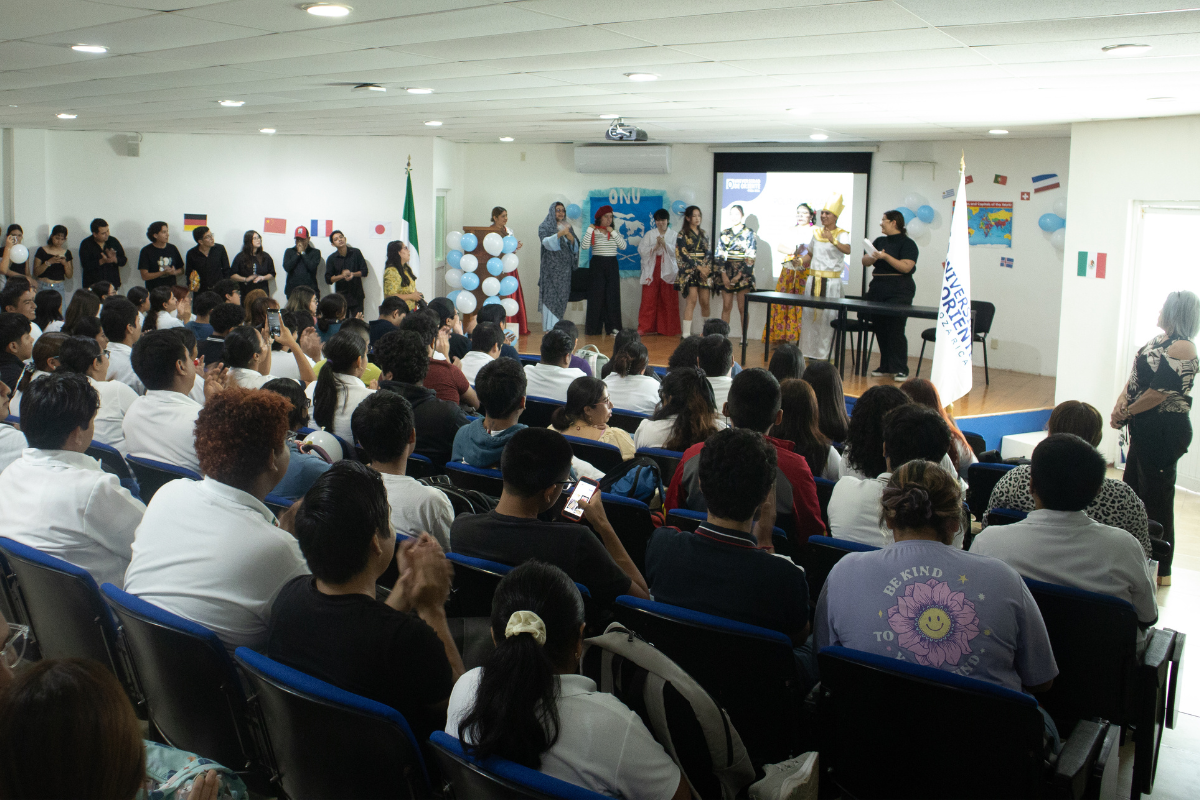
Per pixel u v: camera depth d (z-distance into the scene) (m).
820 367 4.20
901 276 9.06
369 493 1.84
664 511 3.26
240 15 3.82
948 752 1.93
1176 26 3.46
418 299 10.87
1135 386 5.00
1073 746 2.00
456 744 1.53
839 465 3.67
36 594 2.33
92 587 2.18
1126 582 2.50
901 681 1.91
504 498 2.45
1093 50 4.03
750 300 9.58
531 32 4.08
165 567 2.11
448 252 12.60
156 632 1.95
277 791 2.02
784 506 3.06
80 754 1.02
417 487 2.73
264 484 2.19
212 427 2.14
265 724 1.93
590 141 12.05
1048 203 9.53
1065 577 2.53
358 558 1.83
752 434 2.28
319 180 12.04
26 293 6.50
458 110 7.94
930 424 2.86
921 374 9.56
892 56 4.41
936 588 2.08
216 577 2.07
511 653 1.50
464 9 3.60
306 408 3.33
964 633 2.04
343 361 4.05
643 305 12.11
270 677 1.73
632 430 4.95
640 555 3.16
